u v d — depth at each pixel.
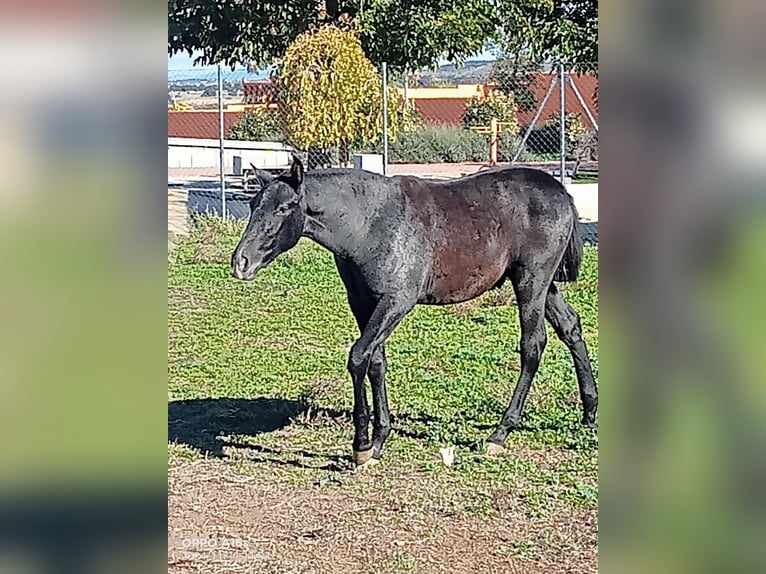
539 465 5.54
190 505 5.01
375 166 18.27
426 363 8.00
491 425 6.30
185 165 21.64
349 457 5.79
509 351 8.37
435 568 4.18
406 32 18.83
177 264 12.78
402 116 20.56
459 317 9.82
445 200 5.47
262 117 22.91
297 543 4.48
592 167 18.50
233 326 9.56
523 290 5.74
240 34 18.88
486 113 23.48
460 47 19.31
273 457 5.82
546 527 4.64
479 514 4.82
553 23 17.75
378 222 5.21
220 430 6.37
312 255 13.44
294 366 8.05
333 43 15.87
